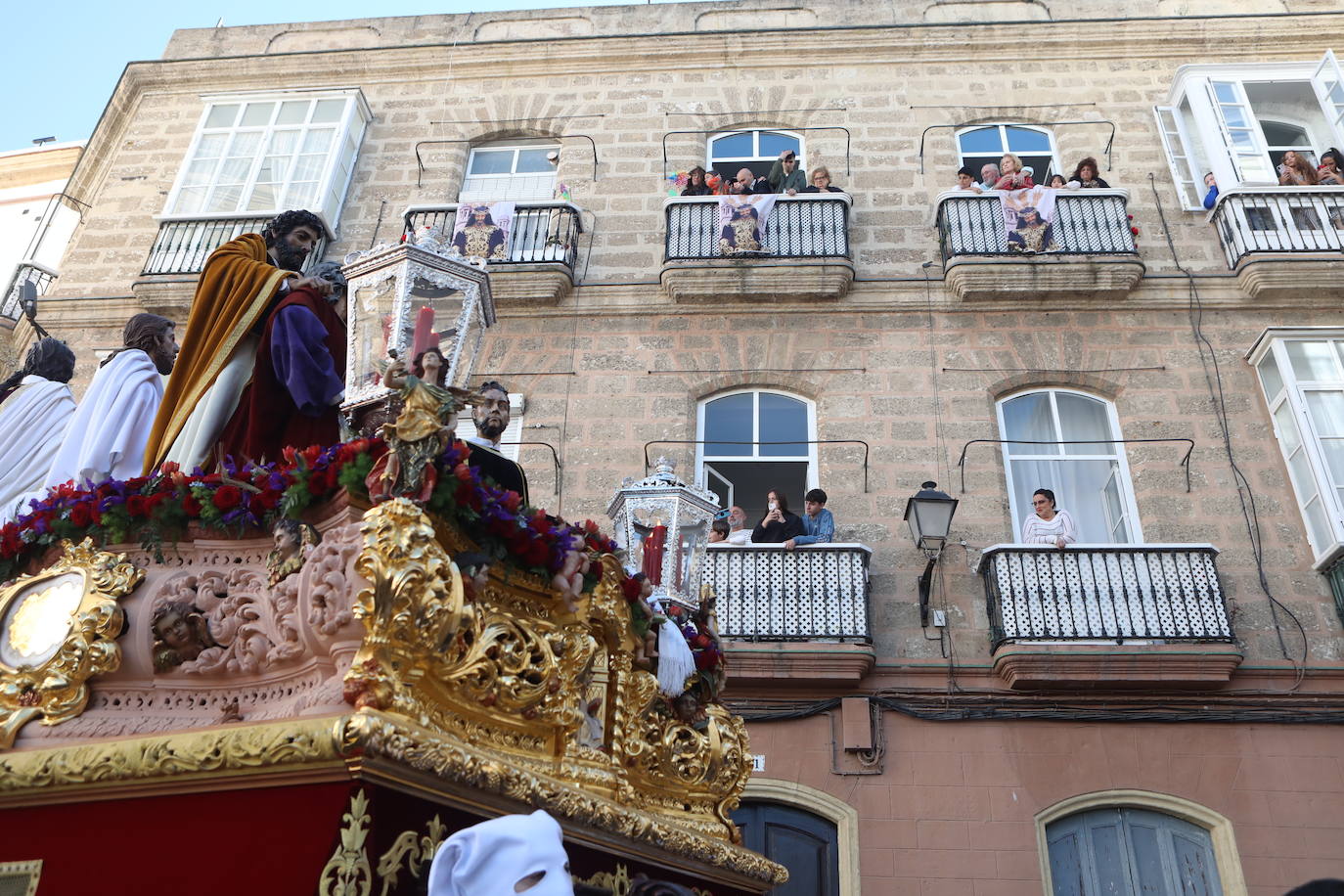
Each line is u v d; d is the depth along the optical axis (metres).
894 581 13.01
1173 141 16.20
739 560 12.77
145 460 4.08
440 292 4.00
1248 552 12.91
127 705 3.43
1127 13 17.67
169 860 2.94
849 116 16.78
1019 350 14.49
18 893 3.06
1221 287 14.69
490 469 4.19
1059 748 11.85
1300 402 13.34
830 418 14.23
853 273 14.89
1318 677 12.04
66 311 16.00
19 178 21.80
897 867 11.41
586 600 3.86
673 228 15.37
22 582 3.64
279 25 19.12
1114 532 13.63
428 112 17.48
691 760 4.50
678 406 14.44
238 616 3.39
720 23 18.22
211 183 16.77
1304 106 16.56
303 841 2.80
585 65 17.61
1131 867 11.41
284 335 4.09
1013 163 15.50
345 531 3.25
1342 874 11.06
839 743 12.05
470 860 2.65
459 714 3.28
